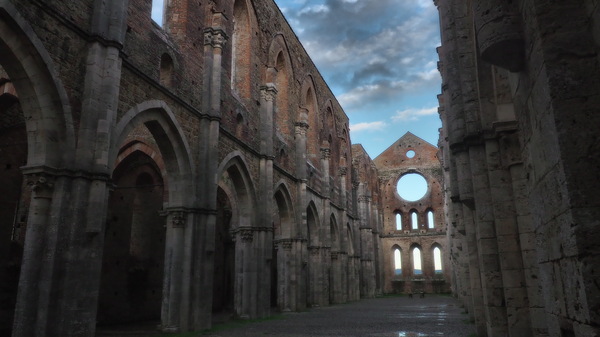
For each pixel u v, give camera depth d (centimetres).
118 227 2448
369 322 2320
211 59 2177
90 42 1380
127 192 2553
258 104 2817
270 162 2745
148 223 2681
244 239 2503
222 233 3650
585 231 448
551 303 565
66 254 1215
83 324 1212
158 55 1788
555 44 498
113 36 1419
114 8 1447
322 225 4019
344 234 4638
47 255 1188
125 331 1938
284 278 3134
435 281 6800
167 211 1912
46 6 1230
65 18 1291
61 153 1255
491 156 1250
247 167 2520
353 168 5622
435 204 7106
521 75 623
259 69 2862
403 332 1844
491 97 1273
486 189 1290
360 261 5491
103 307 2275
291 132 3419
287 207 3216
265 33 3003
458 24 1409
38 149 1223
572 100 480
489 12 611
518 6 590
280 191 3125
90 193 1291
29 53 1197
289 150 3334
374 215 6612
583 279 443
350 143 5553
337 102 5088
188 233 1906
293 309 3078
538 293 1131
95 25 1389
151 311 2611
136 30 1658
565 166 468
